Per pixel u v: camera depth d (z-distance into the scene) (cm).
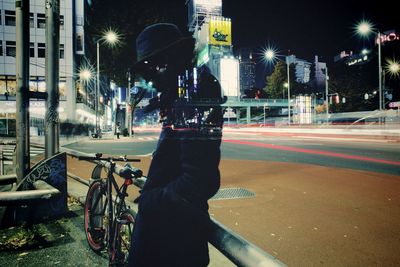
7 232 409
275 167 1044
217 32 12394
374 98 5722
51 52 478
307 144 2153
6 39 3959
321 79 13512
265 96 10938
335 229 437
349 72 6450
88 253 343
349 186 731
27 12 454
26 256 336
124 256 257
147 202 130
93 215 323
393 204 567
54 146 482
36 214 448
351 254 356
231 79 10925
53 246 362
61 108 4125
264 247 376
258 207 549
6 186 637
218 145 114
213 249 338
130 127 3791
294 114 7819
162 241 129
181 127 118
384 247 374
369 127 3900
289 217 489
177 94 125
